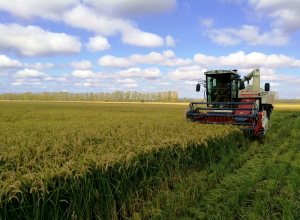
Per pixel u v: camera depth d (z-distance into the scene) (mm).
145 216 3727
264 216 3543
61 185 3201
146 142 5391
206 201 4172
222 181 5031
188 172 5480
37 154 4539
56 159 4105
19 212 2861
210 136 6656
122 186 3932
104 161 3760
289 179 4824
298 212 3590
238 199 4012
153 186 4496
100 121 13188
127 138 6105
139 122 11477
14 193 2781
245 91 12523
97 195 3504
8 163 4023
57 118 16391
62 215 3176
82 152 4777
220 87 11930
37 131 8109
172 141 5434
